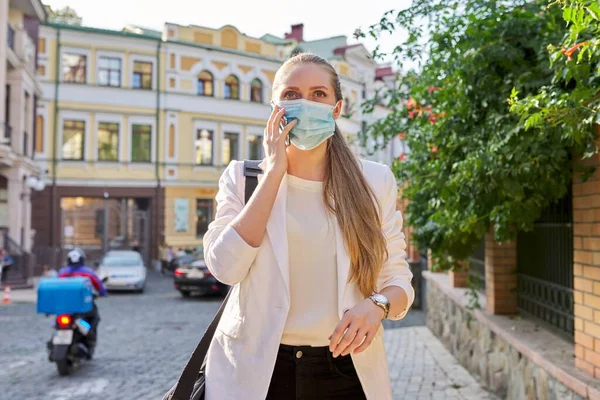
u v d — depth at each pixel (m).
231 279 1.93
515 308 6.39
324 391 1.96
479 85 4.68
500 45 4.57
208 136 33.88
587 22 2.78
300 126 1.98
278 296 1.92
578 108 3.23
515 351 5.25
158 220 32.34
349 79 33.75
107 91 31.20
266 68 35.72
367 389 1.96
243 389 1.91
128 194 31.73
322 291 1.97
